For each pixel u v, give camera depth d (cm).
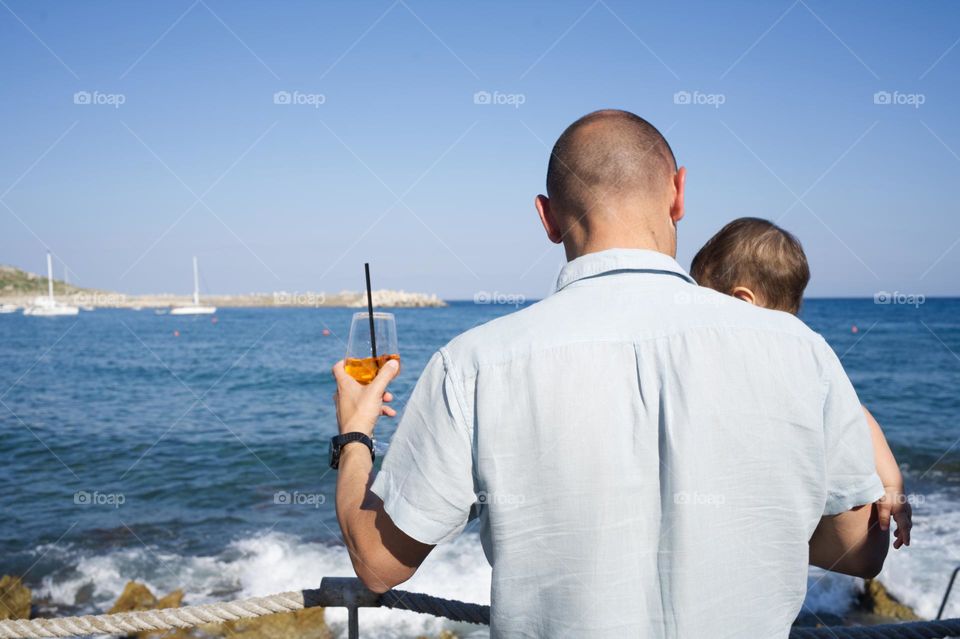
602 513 104
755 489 105
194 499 1098
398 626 616
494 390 108
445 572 738
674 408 104
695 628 103
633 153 118
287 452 1455
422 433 112
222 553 857
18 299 10050
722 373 105
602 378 106
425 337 4644
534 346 108
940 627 191
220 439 1589
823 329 4866
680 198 128
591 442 105
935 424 1828
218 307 8619
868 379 2703
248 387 2458
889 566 748
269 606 191
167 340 4331
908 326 5100
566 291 116
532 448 106
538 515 106
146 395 2297
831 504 112
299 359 3297
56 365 3120
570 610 105
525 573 108
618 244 117
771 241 198
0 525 954
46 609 710
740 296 199
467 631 611
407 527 112
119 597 729
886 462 159
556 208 125
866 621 652
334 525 956
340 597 191
